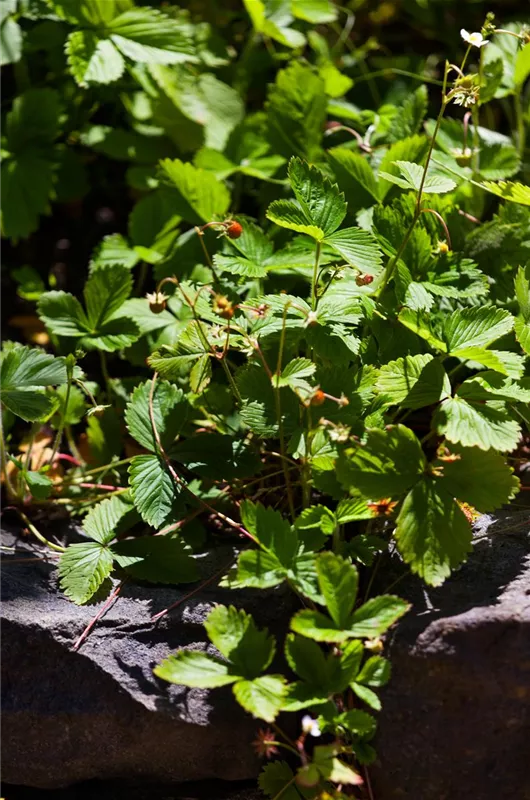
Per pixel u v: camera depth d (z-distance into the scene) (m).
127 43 1.58
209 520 1.46
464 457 1.35
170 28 1.59
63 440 1.55
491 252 1.47
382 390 1.38
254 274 1.43
